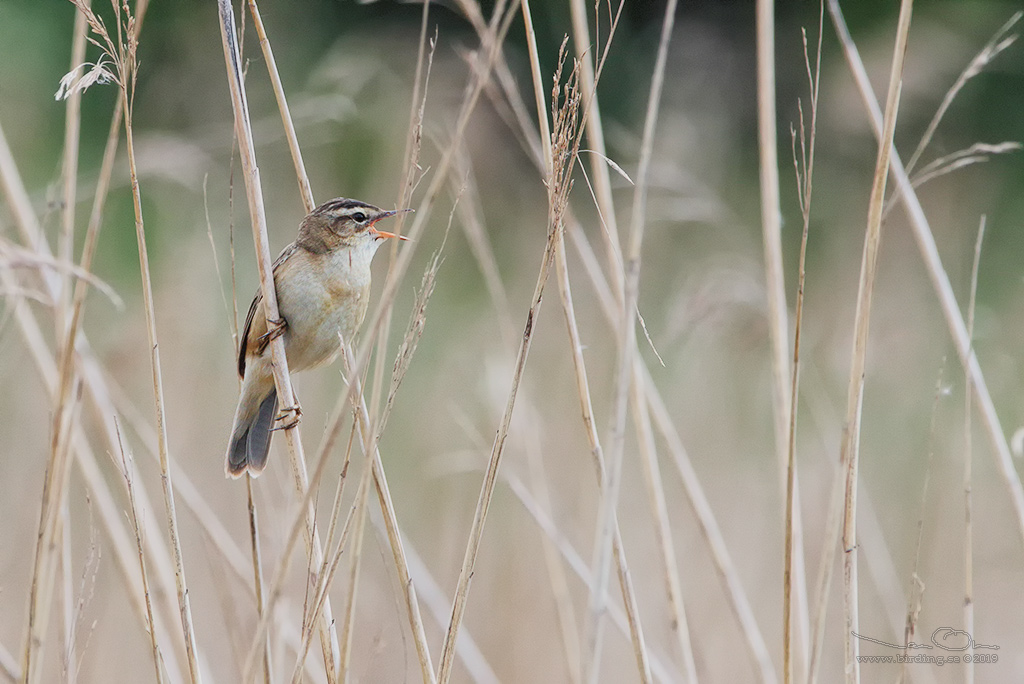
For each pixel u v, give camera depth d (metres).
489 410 10.09
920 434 12.20
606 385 11.70
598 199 6.82
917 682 8.66
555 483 10.84
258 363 7.04
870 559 9.08
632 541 10.72
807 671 7.21
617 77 19.14
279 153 16.66
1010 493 6.89
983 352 14.01
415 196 14.37
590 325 12.87
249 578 7.71
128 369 10.84
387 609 9.69
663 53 5.90
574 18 6.75
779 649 10.05
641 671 6.25
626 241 14.70
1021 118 19.06
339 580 9.50
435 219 14.95
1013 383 13.41
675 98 18.41
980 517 11.33
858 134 18.16
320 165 16.22
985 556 10.70
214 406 11.43
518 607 9.98
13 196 7.18
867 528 9.17
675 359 12.08
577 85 5.43
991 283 18.20
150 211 16.80
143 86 18.75
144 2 5.62
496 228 15.66
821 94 19.09
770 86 7.21
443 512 10.64
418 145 5.47
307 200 6.53
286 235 14.95
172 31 18.78
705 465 11.65
